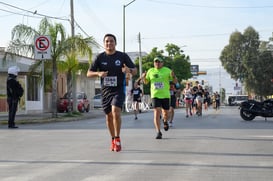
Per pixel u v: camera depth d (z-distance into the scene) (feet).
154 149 39.96
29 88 131.75
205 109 145.28
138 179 27.17
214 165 31.53
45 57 89.97
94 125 73.82
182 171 29.45
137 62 261.85
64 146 43.19
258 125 68.03
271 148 40.16
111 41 38.24
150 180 26.86
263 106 81.00
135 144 43.60
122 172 29.37
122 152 38.24
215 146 41.73
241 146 41.63
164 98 50.39
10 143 46.62
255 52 310.86
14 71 70.74
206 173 28.73
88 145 43.65
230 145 42.42
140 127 65.21
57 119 92.84
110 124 39.32
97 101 186.50
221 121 78.95
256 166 31.07
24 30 99.14
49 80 108.17
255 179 26.91
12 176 28.55
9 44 99.86
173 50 272.51
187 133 54.60
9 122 69.92
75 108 118.93
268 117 84.12
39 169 30.89
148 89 245.86
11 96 70.03
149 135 52.47
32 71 105.50
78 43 101.81
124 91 38.91
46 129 65.16
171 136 51.08
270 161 33.12
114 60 38.27
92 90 204.74
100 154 37.27
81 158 35.29
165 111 55.31
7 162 34.06
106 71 38.19
